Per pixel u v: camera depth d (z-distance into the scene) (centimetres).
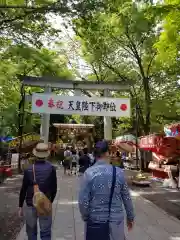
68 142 4175
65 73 2305
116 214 377
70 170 2248
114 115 2072
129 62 2825
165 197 1320
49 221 518
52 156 3597
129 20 1301
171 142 1703
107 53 2670
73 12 991
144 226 791
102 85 2239
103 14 1112
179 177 1530
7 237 705
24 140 2747
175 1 1228
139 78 2862
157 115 2634
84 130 4066
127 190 392
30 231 517
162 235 707
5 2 1018
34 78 2178
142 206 1077
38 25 1141
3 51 1600
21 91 2519
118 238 373
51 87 2192
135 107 2792
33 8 987
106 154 400
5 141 2184
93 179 380
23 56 1190
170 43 1466
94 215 374
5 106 2533
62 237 681
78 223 813
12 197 1273
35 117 3775
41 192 496
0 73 1923
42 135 2220
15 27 1065
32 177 517
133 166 2961
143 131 2728
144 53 2647
